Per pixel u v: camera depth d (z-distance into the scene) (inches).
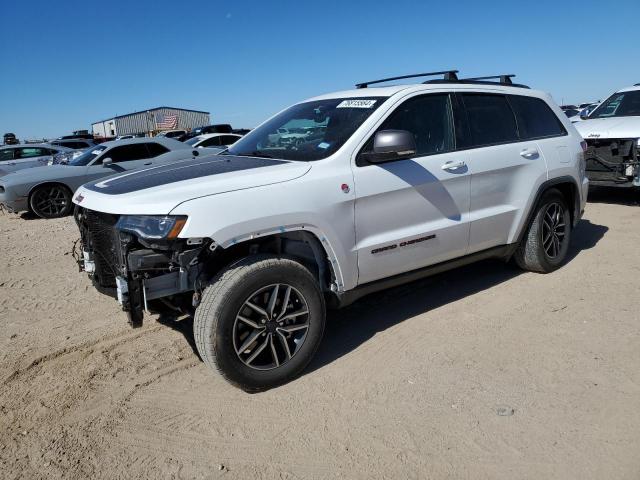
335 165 145.5
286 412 127.1
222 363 127.5
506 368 141.5
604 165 319.3
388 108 158.9
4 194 431.8
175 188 129.0
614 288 194.1
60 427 125.5
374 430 118.5
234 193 129.0
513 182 189.5
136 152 473.7
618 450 107.8
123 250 126.3
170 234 120.4
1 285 237.5
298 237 142.8
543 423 117.6
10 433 123.8
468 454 109.2
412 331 167.0
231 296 125.6
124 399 136.2
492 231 183.6
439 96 173.9
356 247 147.4
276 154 159.6
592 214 319.3
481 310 180.4
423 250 162.9
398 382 137.6
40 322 190.4
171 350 162.6
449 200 168.2
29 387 144.1
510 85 204.4
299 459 110.7
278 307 135.9
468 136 178.1
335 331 170.9
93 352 163.3
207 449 115.5
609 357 144.4
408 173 156.9
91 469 110.8
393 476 104.3
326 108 172.9
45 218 443.8
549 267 210.2
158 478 107.5
